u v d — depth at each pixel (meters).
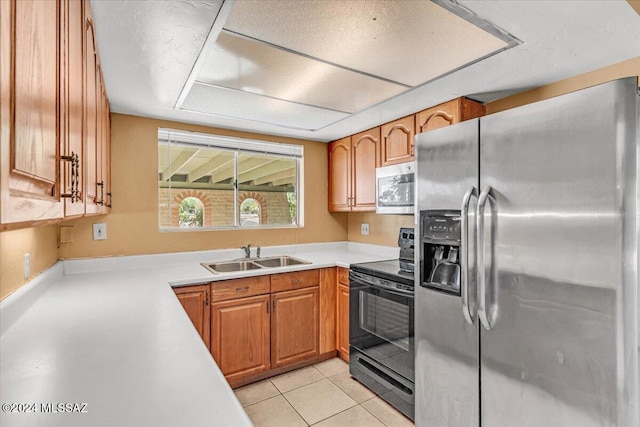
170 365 1.01
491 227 1.45
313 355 2.76
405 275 2.17
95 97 1.37
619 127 1.10
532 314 1.33
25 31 0.50
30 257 1.66
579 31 1.39
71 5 0.86
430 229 1.77
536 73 1.80
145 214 2.58
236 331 2.39
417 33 1.38
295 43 1.44
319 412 2.14
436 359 1.75
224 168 3.04
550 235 1.27
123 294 1.80
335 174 3.40
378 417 2.08
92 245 2.39
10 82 0.44
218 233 2.92
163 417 0.75
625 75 1.67
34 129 0.55
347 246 3.64
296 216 3.44
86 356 1.07
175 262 2.69
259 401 2.25
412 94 2.09
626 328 1.10
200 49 1.48
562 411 1.25
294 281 2.65
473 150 1.54
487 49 1.52
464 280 1.55
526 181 1.34
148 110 2.38
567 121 1.22
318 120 2.66
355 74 1.77
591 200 1.16
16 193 0.47
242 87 1.93
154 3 1.16
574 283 1.21
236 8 1.19
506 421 1.43
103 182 1.74
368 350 2.40
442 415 1.72
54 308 1.56
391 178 2.57
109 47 1.45
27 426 0.72
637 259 1.11
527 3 1.20
